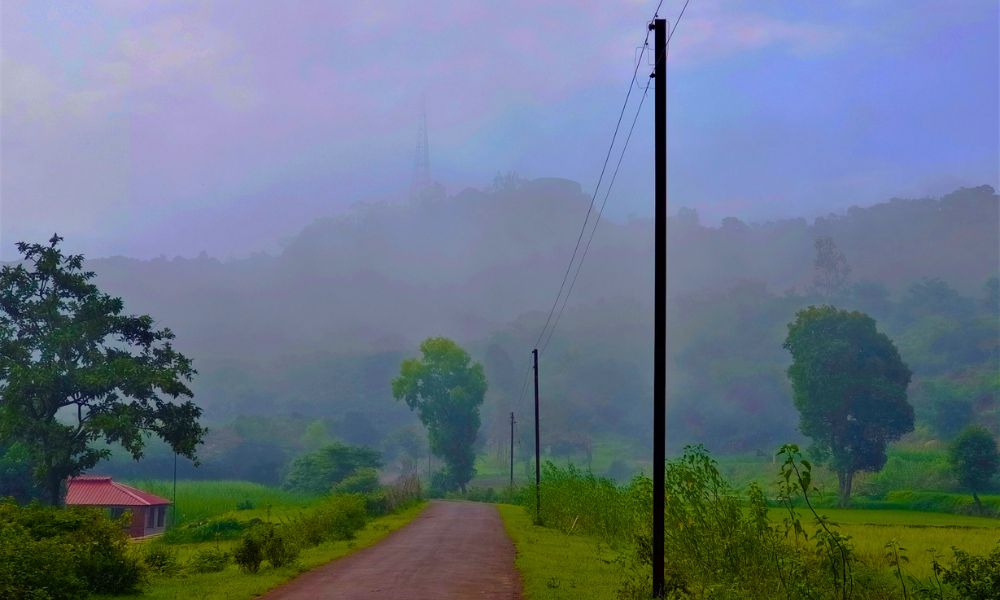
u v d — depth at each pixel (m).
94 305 46.06
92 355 46.19
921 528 41.59
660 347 15.09
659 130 15.40
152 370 46.09
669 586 15.06
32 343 45.34
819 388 82.00
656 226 15.27
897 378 82.50
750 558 14.09
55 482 44.62
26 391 43.03
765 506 14.52
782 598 12.70
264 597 16.77
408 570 21.58
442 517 49.66
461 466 104.44
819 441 83.81
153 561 20.89
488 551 27.25
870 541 31.67
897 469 89.81
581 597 16.39
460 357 104.62
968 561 11.75
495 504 74.19
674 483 16.16
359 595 16.92
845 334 82.81
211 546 33.56
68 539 17.19
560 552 26.56
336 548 28.16
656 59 15.52
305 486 88.12
